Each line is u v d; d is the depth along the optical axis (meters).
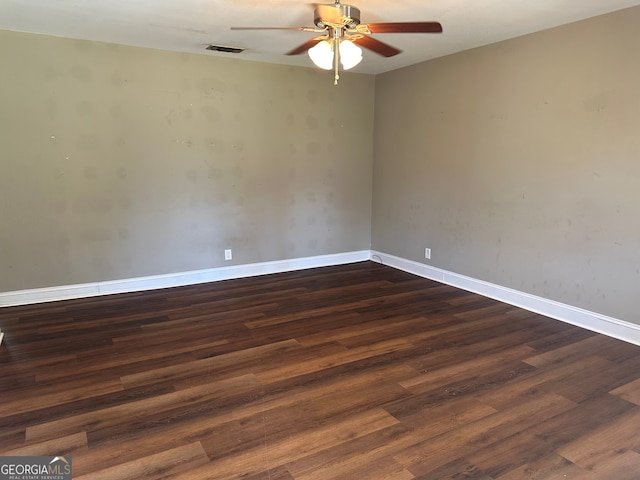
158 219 4.55
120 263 4.43
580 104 3.43
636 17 3.04
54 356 3.03
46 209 4.04
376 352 3.12
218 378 2.74
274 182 5.14
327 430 2.21
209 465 1.96
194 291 4.54
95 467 1.94
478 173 4.34
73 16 3.30
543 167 3.75
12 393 2.55
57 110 3.96
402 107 5.19
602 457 2.02
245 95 4.79
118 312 3.90
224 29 3.61
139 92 4.27
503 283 4.21
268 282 4.89
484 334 3.44
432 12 3.17
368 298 4.33
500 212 4.17
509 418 2.32
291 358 3.02
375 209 5.79
